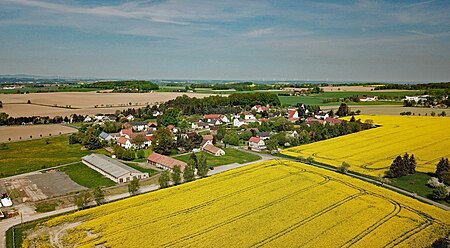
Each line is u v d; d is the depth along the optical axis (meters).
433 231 51.22
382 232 50.94
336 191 68.81
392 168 82.50
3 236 56.12
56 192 78.81
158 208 61.59
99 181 86.75
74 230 54.69
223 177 79.75
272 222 54.84
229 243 48.47
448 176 75.38
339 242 48.19
